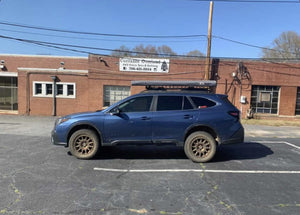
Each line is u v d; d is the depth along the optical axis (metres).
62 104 18.69
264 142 9.00
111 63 17.80
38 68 19.45
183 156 6.54
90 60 17.75
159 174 4.98
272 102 17.81
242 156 6.66
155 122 5.93
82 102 18.55
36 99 18.75
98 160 6.02
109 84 17.86
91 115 6.03
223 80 17.58
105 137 6.00
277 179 4.75
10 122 14.66
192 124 5.91
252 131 12.33
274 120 17.28
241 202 3.67
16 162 5.68
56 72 18.50
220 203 3.63
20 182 4.37
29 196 3.77
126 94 18.06
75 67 20.45
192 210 3.40
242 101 17.44
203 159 5.90
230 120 5.97
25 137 9.34
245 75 17.47
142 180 4.61
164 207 3.48
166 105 6.06
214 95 6.21
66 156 6.33
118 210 3.36
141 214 3.27
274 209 3.45
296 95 17.56
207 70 16.34
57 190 4.03
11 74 20.19
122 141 6.00
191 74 17.70
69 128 6.00
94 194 3.90
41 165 5.47
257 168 5.48
